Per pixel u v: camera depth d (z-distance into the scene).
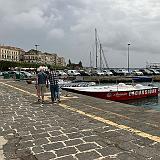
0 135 7.75
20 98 17.19
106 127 8.38
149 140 6.91
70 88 29.86
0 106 13.52
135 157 5.74
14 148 6.54
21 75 50.97
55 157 5.88
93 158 5.76
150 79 64.19
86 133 7.72
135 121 9.09
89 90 28.25
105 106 12.64
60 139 7.19
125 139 7.03
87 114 10.69
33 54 195.50
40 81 14.85
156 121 9.05
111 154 5.96
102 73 78.12
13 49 191.25
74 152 6.15
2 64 115.38
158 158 5.66
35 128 8.52
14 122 9.51
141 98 31.98
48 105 13.68
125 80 63.81
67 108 12.45
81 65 150.50
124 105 12.95
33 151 6.30
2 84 32.62
